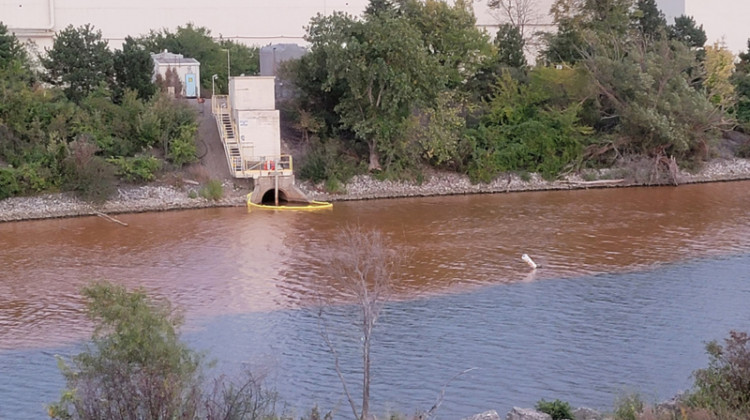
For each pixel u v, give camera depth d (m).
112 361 20.91
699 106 75.56
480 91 80.31
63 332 35.56
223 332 35.31
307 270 45.03
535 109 76.44
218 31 95.62
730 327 35.88
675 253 49.03
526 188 71.94
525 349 33.44
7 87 67.25
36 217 59.88
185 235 54.12
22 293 41.34
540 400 27.30
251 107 68.56
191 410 20.08
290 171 65.81
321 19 69.62
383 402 28.53
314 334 35.06
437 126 69.75
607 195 69.31
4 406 28.39
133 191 63.56
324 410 27.67
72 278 44.06
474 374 30.95
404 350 33.31
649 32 92.38
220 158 69.00
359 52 67.62
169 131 68.00
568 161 74.62
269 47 82.88
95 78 71.81
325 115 72.31
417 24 77.75
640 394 27.11
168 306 25.48
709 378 23.95
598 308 38.62
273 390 28.28
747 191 70.62
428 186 70.75
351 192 68.25
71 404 23.06
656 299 39.94
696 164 77.19
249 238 53.03
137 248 50.78
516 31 84.94
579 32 85.12
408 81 68.25
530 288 41.88
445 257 48.12
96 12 91.56
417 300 39.81
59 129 65.50
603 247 50.62
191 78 80.12
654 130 74.00
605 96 77.75
